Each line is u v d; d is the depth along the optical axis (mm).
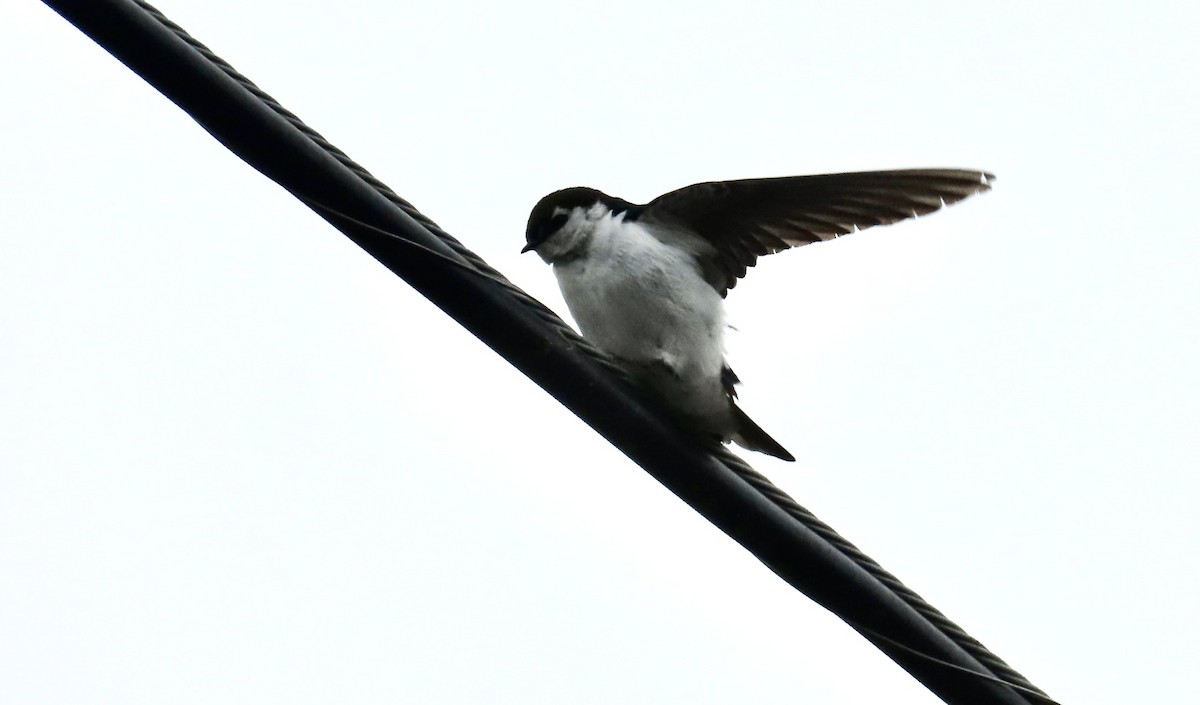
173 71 9102
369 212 9508
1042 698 10102
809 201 11742
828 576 10148
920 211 11500
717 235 12172
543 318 10023
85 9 8953
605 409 10203
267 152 9320
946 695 10156
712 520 10305
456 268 9719
